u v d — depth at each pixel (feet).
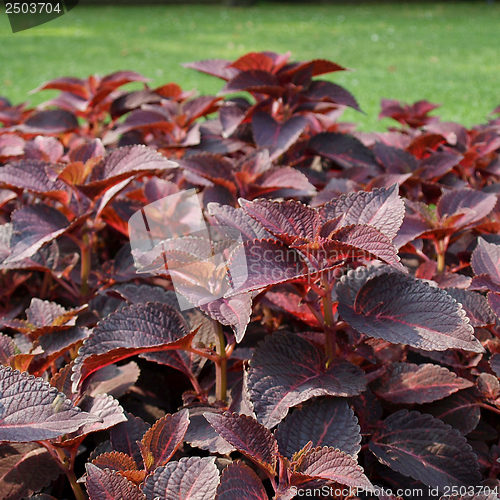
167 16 67.15
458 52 47.80
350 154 9.19
